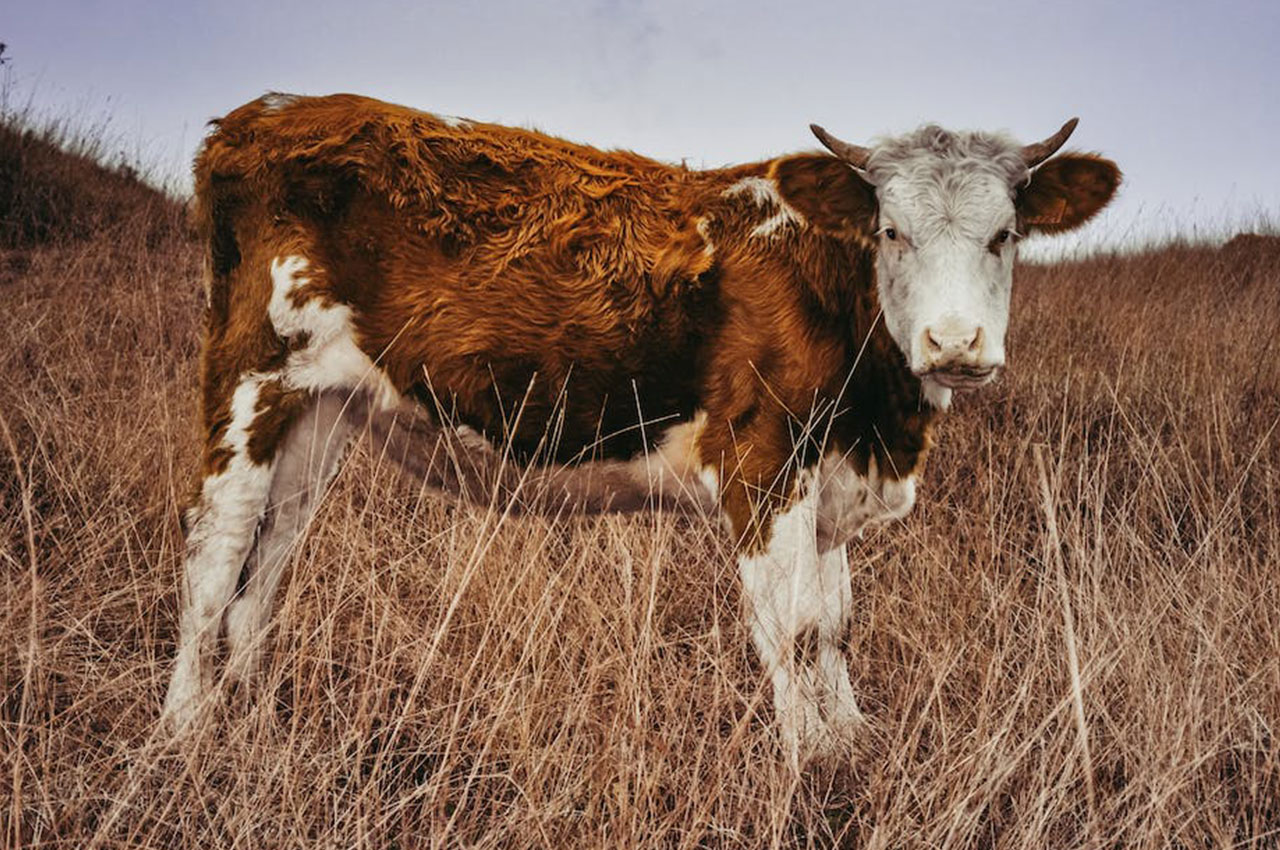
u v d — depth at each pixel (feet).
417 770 9.74
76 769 8.37
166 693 10.67
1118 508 14.15
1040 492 13.89
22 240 26.71
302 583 10.67
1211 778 9.41
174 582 12.09
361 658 10.14
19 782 7.77
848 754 10.18
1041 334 23.40
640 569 11.71
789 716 10.03
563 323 11.19
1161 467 15.48
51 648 9.63
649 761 8.90
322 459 11.69
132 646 11.35
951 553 12.42
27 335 18.78
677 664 10.88
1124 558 12.37
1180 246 36.60
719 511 11.37
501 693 9.52
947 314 10.07
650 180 11.84
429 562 12.16
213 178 11.64
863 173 11.16
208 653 10.59
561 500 12.03
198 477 11.53
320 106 11.93
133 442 14.29
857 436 11.51
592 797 8.64
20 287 22.61
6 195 27.81
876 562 13.50
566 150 11.94
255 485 11.35
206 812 8.00
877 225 11.17
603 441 11.47
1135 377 19.30
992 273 10.63
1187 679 9.90
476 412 11.49
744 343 11.07
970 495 14.79
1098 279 29.19
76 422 14.89
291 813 8.19
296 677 9.45
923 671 10.73
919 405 11.67
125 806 7.77
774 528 10.90
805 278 11.19
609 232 11.34
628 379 11.27
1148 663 9.89
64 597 11.08
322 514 12.56
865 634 12.10
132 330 20.71
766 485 10.96
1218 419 16.35
